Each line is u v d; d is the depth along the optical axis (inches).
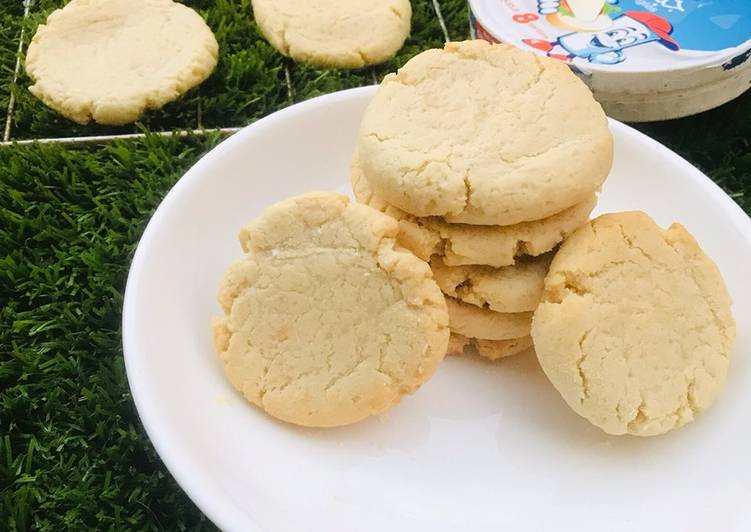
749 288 11.3
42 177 14.3
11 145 14.6
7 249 13.4
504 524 9.9
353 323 10.2
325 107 13.2
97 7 16.3
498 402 11.1
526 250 10.5
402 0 17.0
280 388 10.3
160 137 14.8
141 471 11.3
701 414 10.3
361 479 10.1
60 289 13.1
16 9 17.8
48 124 15.5
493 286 10.7
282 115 12.9
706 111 16.5
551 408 11.0
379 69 16.8
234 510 9.1
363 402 10.2
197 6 18.1
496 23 15.6
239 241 11.5
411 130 10.6
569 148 10.3
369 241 10.1
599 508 9.9
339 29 16.5
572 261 10.2
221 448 9.9
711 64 14.4
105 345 12.4
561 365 10.0
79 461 11.3
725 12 15.6
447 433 10.7
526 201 10.0
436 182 10.1
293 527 9.4
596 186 10.4
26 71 15.7
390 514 9.8
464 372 11.4
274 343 10.4
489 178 10.1
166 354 10.5
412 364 10.1
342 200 10.3
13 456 11.4
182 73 15.5
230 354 10.5
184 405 10.1
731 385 10.5
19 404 11.6
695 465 10.0
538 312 10.3
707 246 11.9
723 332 10.3
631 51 14.8
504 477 10.3
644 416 9.9
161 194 14.2
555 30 15.4
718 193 12.1
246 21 17.4
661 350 10.1
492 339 11.2
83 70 15.5
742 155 16.0
